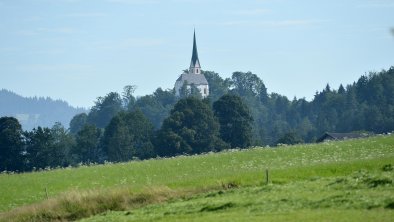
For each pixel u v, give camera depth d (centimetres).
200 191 8819
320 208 6550
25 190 11438
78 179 12206
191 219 6788
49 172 13838
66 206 8662
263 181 9056
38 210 8694
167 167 12825
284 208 6744
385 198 6556
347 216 5984
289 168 10044
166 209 7762
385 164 9419
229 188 8850
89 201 8662
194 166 12625
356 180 7750
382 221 5678
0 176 13612
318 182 8131
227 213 6906
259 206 7025
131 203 8569
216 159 13412
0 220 8694
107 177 12131
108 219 7662
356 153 11994
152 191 8788
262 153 13650
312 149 13475
